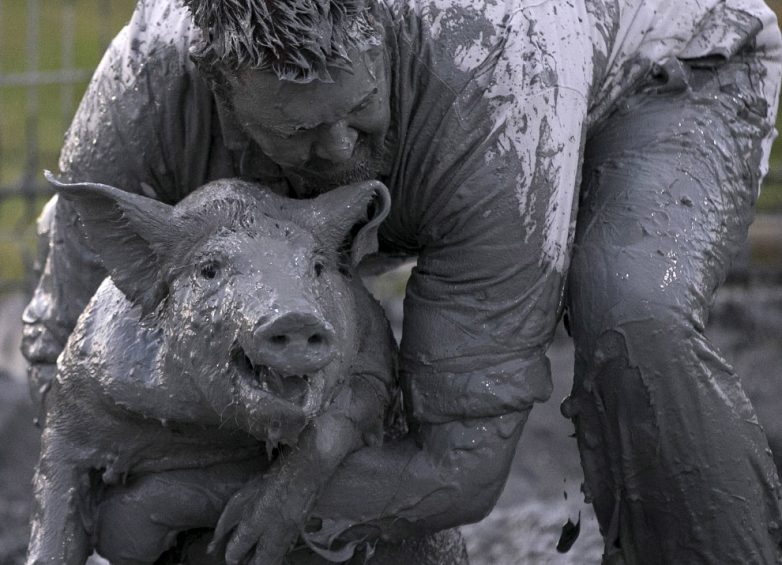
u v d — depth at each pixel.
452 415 7.23
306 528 7.24
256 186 6.88
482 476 7.25
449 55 7.18
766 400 14.41
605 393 7.45
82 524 7.32
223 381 6.41
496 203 7.15
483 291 7.23
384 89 6.81
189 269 6.70
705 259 7.51
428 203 7.30
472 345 7.21
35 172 17.16
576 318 7.48
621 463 7.55
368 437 7.33
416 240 7.63
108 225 6.89
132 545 7.38
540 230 7.21
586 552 10.48
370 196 6.88
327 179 7.17
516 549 10.66
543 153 7.19
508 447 7.29
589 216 7.66
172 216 6.77
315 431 6.90
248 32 6.28
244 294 6.35
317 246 6.73
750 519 7.59
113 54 7.65
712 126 7.91
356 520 7.25
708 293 7.52
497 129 7.16
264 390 6.25
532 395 7.27
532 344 7.29
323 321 6.01
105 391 7.05
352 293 6.98
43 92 22.09
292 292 6.32
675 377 7.29
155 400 6.92
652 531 7.70
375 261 8.66
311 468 6.93
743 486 7.53
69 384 7.25
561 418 14.71
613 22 7.75
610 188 7.69
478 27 7.22
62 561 7.20
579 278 7.48
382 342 7.34
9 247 19.00
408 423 7.46
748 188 8.09
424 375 7.28
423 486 7.22
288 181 7.35
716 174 7.79
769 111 8.37
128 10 23.36
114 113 7.54
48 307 8.10
